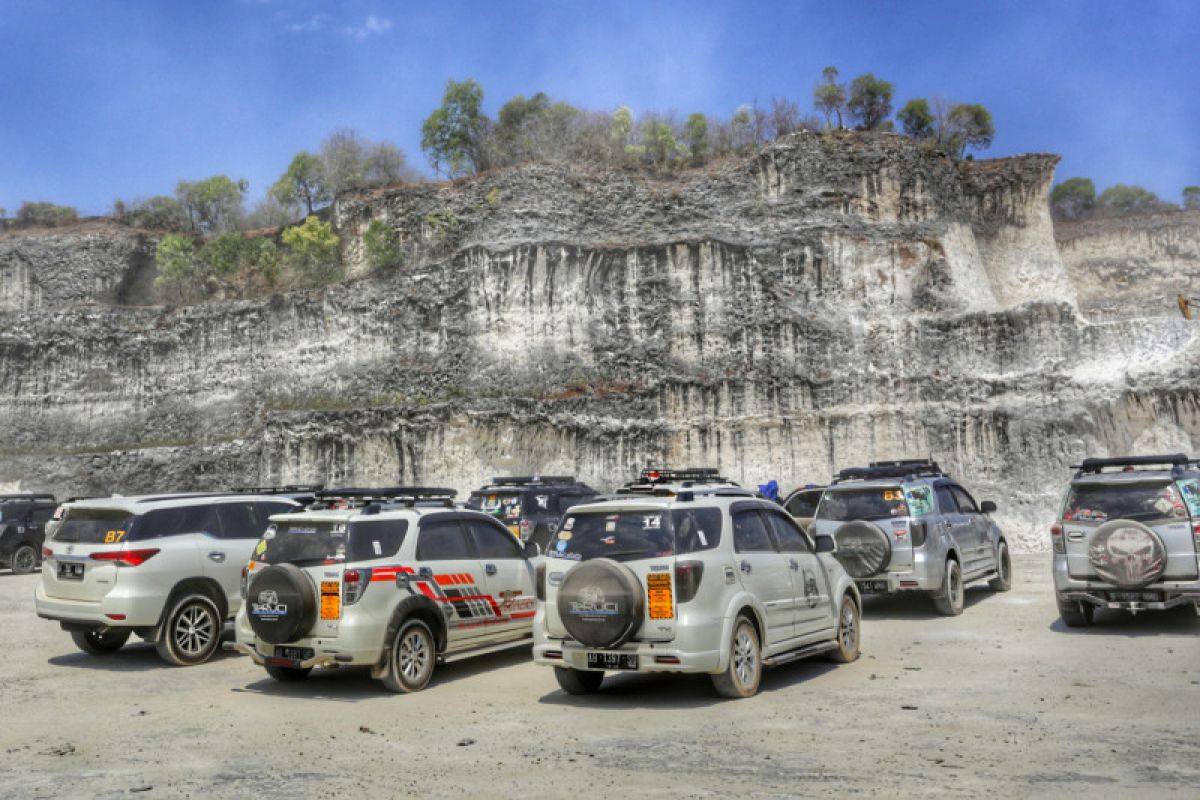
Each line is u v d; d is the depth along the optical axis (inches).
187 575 482.3
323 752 293.6
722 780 248.2
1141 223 1982.0
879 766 257.6
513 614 456.4
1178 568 466.0
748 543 377.1
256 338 1747.0
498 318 1514.5
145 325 1849.2
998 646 459.5
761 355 1397.6
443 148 1898.4
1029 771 248.7
